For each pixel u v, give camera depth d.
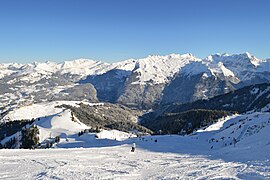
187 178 27.88
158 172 31.77
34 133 111.69
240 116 146.25
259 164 34.00
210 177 28.00
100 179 28.00
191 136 108.00
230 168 32.88
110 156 48.00
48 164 37.00
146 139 98.62
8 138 177.38
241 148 52.84
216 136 93.69
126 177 29.19
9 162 38.56
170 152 59.00
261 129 68.00
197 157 47.47
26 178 28.34
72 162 39.31
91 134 158.62
